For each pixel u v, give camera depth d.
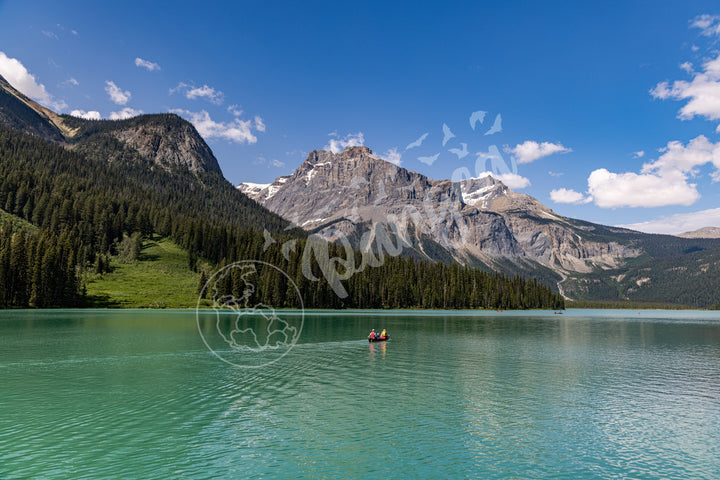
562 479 21.02
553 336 92.00
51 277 142.62
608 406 33.75
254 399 34.69
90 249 196.50
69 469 21.22
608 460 23.39
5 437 25.53
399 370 47.81
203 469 21.42
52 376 42.50
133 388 37.91
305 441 25.41
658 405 34.25
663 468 22.47
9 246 140.75
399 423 28.89
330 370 47.50
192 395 35.72
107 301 151.38
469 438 26.28
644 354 63.84
